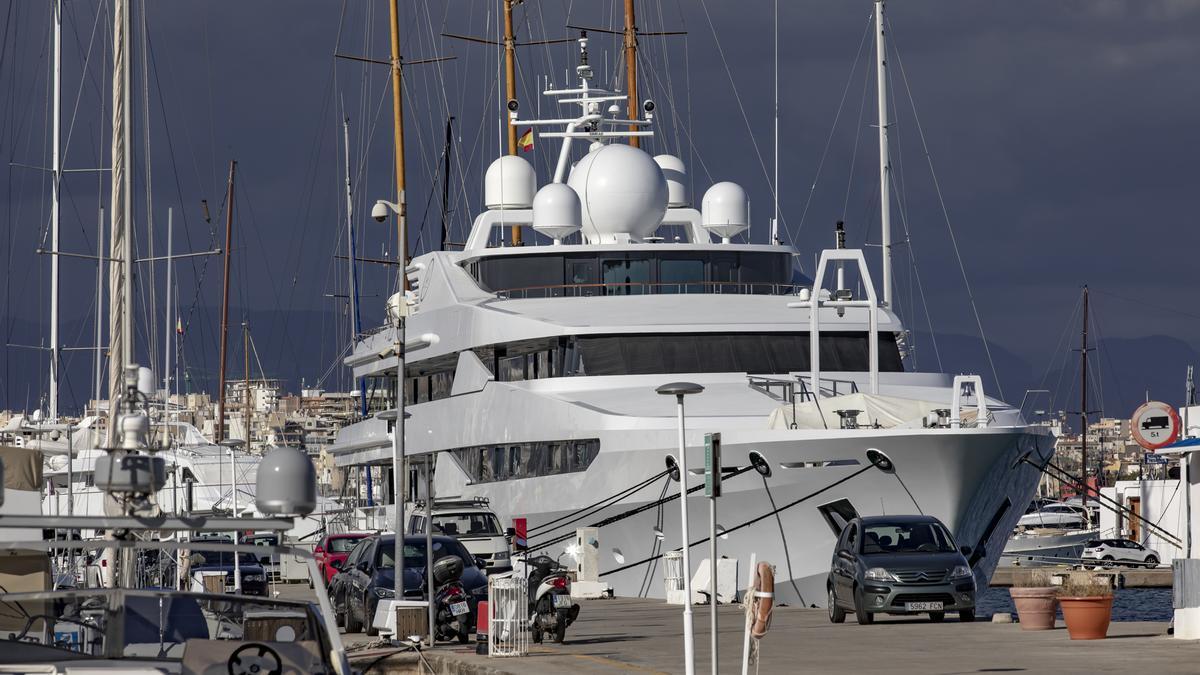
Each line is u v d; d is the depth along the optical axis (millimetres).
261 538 116000
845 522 75250
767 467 75750
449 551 64875
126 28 56438
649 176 103125
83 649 26422
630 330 89812
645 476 82000
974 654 46188
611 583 86625
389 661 50531
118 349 56094
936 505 73125
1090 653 45406
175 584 72812
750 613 36812
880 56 96188
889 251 96000
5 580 44031
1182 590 50250
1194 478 50250
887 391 88000
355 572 66000
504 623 49344
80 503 99062
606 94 112125
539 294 98562
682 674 42219
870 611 60031
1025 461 74812
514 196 112875
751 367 90000
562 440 87500
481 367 97375
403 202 65188
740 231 110438
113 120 57938
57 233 105312
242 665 21656
